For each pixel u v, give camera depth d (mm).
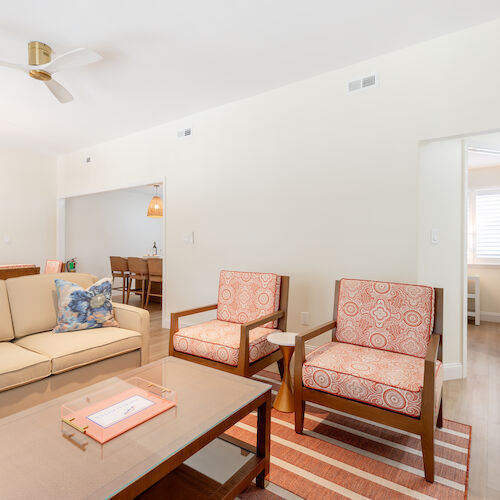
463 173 2814
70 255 6316
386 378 1673
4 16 2203
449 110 2467
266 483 1558
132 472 1039
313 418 2141
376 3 2137
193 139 3953
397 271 2676
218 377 1711
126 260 5957
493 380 2787
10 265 4859
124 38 2469
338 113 2943
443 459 1736
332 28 2389
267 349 2422
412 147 2607
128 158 4676
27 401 1929
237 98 3516
